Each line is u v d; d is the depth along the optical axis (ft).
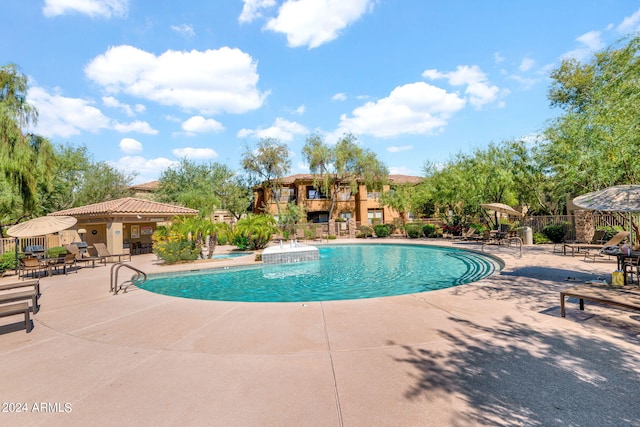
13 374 13.61
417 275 42.45
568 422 9.50
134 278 40.86
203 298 32.09
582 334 16.15
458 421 9.67
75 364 14.48
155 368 13.88
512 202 81.97
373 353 14.76
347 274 43.86
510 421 9.60
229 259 56.13
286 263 53.67
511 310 20.79
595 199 25.16
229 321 20.26
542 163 64.08
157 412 10.59
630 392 10.93
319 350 15.29
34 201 49.29
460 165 82.99
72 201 100.78
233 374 13.12
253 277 42.73
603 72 34.50
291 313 21.57
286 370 13.35
